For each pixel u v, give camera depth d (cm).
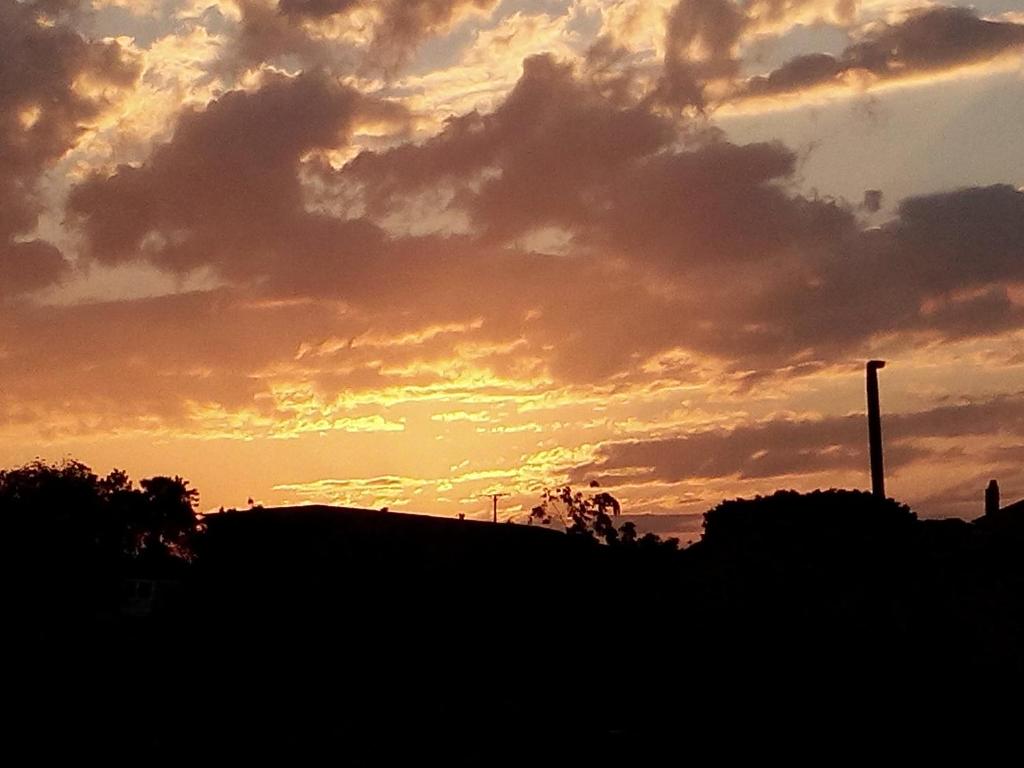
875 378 3678
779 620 3088
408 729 3022
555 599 3822
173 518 6475
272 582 3781
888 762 2591
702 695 3047
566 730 2969
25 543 5166
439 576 3881
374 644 3688
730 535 3522
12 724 3053
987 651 3008
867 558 3244
